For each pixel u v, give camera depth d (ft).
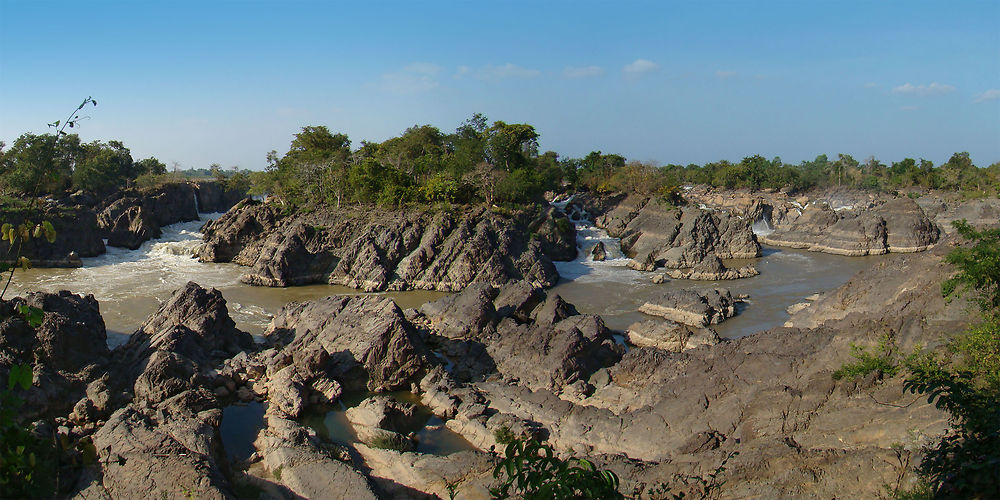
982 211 367.45
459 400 129.18
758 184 568.82
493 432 113.91
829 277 263.29
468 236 255.70
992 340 90.74
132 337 148.05
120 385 126.11
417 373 142.00
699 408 106.32
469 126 437.58
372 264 249.14
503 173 318.04
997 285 114.42
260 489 88.07
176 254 299.79
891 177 589.73
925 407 82.94
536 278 251.39
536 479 36.09
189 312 154.61
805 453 78.28
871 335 111.86
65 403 116.98
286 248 251.80
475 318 171.22
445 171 352.90
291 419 120.16
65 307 137.39
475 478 90.74
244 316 198.90
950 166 534.78
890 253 320.29
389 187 308.81
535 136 392.27
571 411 117.50
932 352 99.66
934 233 325.62
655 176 423.64
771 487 72.13
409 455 100.83
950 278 130.41
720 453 87.15
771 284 249.96
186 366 129.49
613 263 299.99
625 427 108.27
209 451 95.50
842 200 520.01
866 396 92.99
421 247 254.27
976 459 45.27
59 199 346.33
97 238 294.25
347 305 165.27
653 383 126.31
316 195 339.77
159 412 110.93
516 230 271.69
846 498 68.13
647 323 177.78
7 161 367.45
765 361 115.34
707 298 201.05
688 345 165.17
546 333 148.87
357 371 140.15
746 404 101.91
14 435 33.96
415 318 181.78
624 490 79.66
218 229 304.50
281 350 151.53
